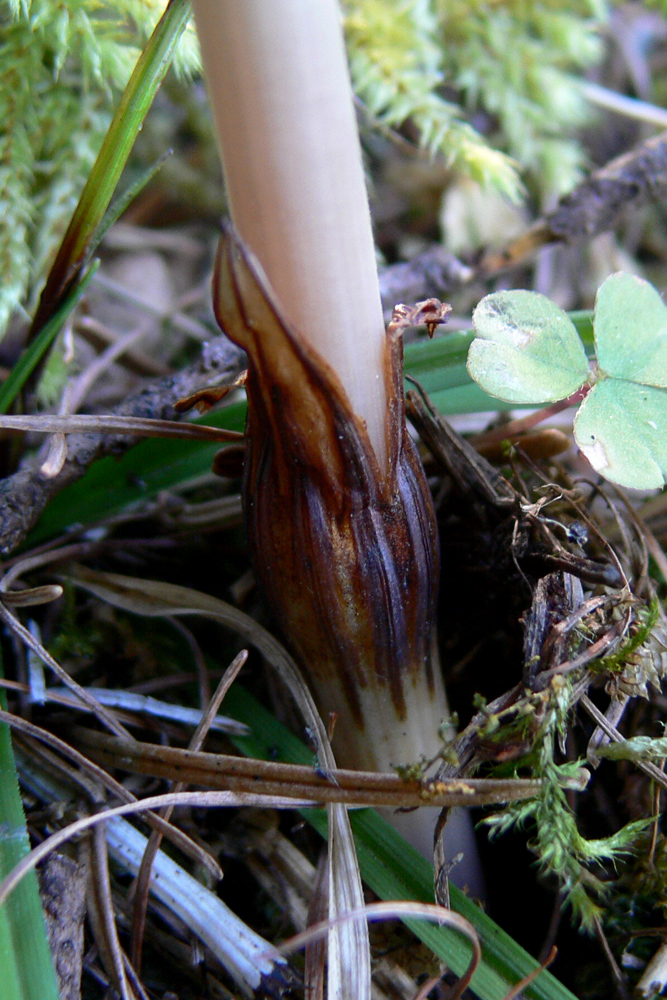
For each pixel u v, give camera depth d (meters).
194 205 0.23
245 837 0.13
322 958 0.12
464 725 0.15
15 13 0.15
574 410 0.17
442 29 0.21
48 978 0.11
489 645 0.15
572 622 0.13
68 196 0.17
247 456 0.12
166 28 0.12
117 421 0.14
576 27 0.21
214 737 0.14
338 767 0.13
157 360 0.20
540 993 0.12
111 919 0.12
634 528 0.15
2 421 0.13
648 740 0.12
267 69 0.10
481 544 0.14
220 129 0.11
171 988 0.12
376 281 0.11
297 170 0.11
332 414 0.11
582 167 0.22
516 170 0.22
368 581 0.12
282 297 0.11
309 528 0.12
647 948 0.13
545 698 0.12
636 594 0.14
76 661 0.14
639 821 0.12
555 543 0.13
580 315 0.14
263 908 0.13
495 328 0.13
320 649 0.12
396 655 0.12
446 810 0.12
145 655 0.15
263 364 0.11
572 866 0.12
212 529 0.16
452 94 0.23
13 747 0.13
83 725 0.14
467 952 0.12
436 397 0.14
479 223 0.23
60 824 0.13
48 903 0.12
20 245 0.16
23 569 0.14
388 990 0.12
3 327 0.15
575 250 0.22
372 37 0.19
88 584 0.15
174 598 0.14
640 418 0.13
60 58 0.15
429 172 0.23
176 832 0.12
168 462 0.14
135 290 0.22
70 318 0.15
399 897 0.12
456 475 0.14
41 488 0.14
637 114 0.21
